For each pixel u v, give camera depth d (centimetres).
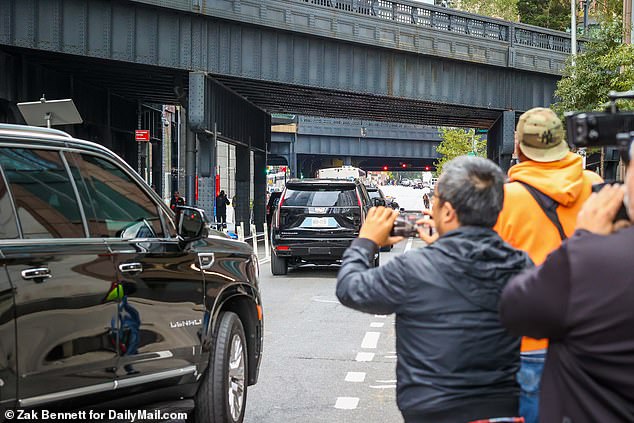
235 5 3153
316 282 1773
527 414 346
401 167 10469
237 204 4459
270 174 11138
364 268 324
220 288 586
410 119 5291
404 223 335
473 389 301
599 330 217
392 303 307
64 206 459
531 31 4331
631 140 239
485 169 315
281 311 1331
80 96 3453
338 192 1825
